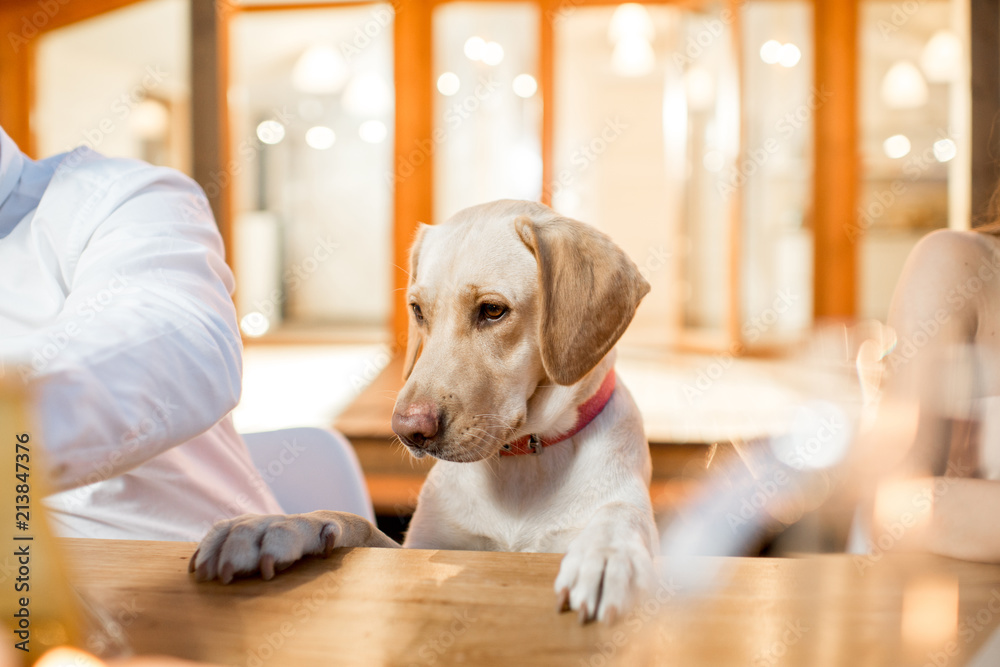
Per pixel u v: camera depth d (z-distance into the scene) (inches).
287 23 253.3
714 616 23.2
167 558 28.6
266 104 357.4
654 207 332.2
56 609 17.5
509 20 242.5
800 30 203.0
